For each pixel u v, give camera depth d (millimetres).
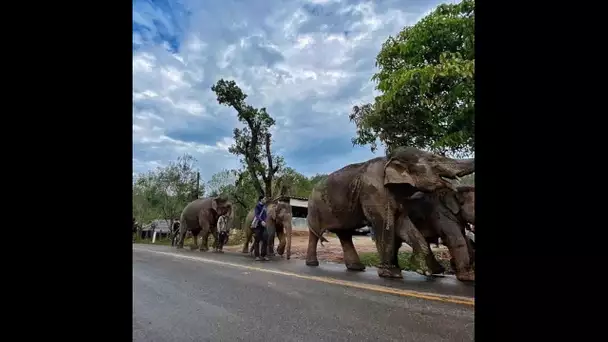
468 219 7672
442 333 3881
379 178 8586
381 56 9242
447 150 8625
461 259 7348
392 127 9188
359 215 9219
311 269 9492
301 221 30703
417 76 7691
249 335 4020
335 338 3830
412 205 8344
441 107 7773
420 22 8141
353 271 9000
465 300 5273
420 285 6605
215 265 10758
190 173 37062
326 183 10117
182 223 21594
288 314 4809
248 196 29141
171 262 11742
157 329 4289
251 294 6176
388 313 4688
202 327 4352
